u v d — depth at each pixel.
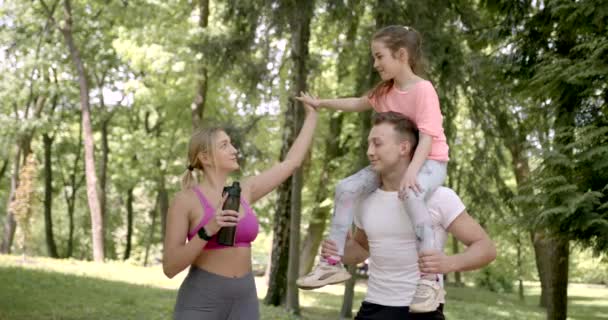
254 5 11.33
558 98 9.02
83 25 25.09
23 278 14.40
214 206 3.35
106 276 18.02
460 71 11.06
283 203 14.80
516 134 11.88
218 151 3.42
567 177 8.55
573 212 7.79
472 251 2.61
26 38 25.25
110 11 20.31
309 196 22.81
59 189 35.91
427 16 10.86
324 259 2.91
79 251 39.94
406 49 2.90
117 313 10.45
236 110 20.97
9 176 35.91
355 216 3.01
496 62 10.91
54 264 20.92
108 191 35.97
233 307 3.40
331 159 19.22
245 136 13.24
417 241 2.62
